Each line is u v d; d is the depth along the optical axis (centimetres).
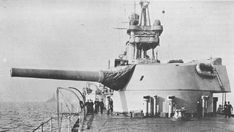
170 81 2002
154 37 2214
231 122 1731
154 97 1980
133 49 2272
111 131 1395
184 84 2005
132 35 2230
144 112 1986
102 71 1992
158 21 2225
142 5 2291
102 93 3462
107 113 2455
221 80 2148
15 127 4734
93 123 1712
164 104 1984
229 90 2166
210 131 1380
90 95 3838
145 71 2034
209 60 2191
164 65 2041
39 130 3581
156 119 1866
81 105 2217
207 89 2073
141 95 2016
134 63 2162
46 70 1814
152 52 2283
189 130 1405
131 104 2036
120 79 2038
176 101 1986
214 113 2309
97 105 2711
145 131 1384
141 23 2289
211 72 2123
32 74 1762
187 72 2033
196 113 2034
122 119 1902
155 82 2006
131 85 2041
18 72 1733
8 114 7862
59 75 1839
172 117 1941
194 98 2028
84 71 1945
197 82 2047
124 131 1392
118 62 2325
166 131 1382
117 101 2211
